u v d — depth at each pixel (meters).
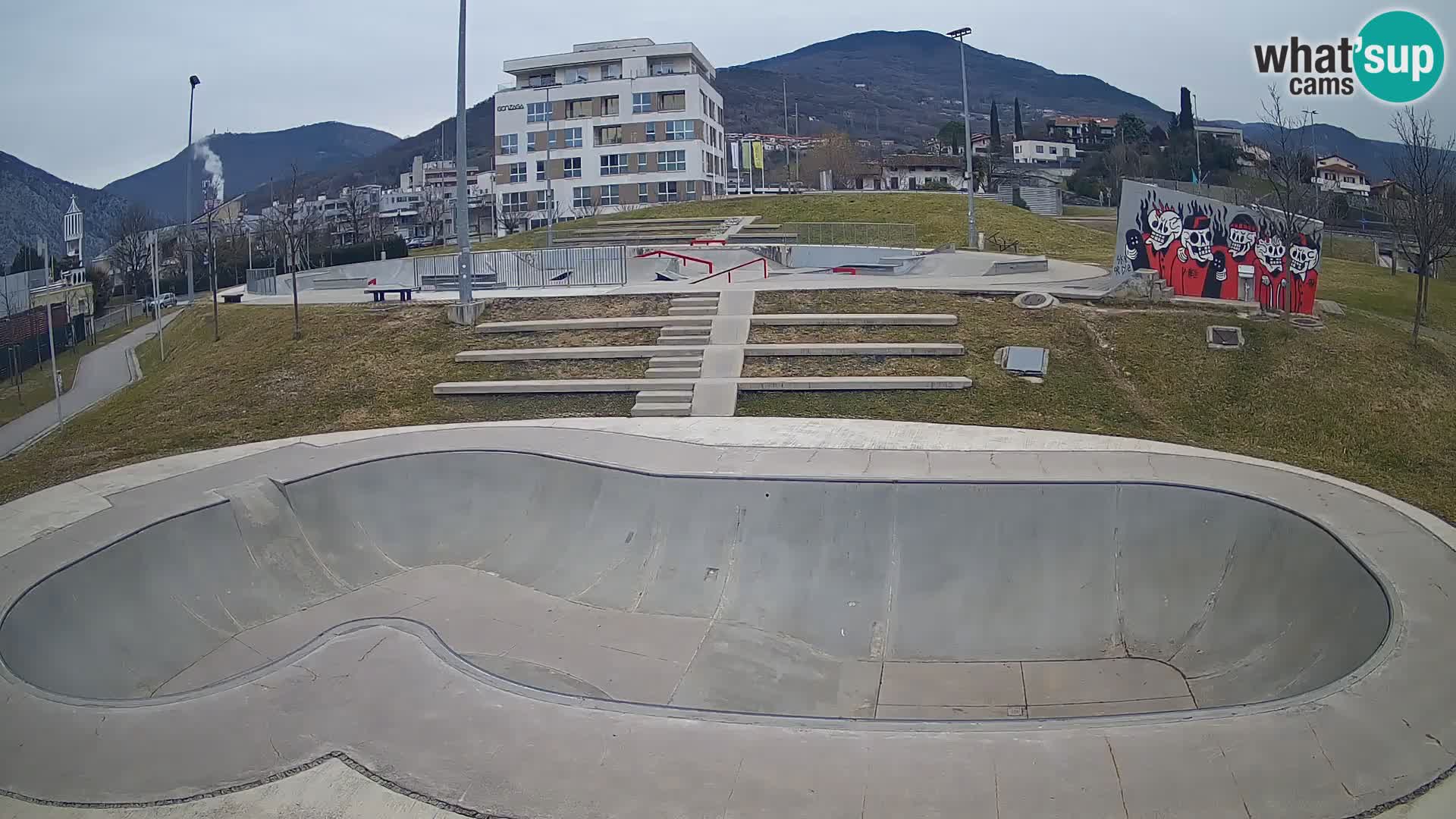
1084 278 30.20
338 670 10.98
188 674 13.66
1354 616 12.12
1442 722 9.42
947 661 13.62
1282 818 8.16
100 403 27.78
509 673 13.10
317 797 8.74
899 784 8.69
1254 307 25.50
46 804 8.80
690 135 63.66
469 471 18.23
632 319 26.39
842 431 19.89
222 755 9.47
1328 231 53.50
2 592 12.88
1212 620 13.71
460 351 26.00
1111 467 16.23
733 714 9.93
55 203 129.12
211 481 17.33
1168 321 24.84
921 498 15.32
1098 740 9.30
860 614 14.42
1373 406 21.27
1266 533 14.30
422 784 8.87
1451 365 23.69
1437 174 30.80
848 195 54.94
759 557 15.31
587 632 14.34
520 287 33.62
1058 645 13.80
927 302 26.94
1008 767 8.90
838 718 9.83
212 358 27.67
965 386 22.00
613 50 65.62
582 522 16.83
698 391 22.34
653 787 8.73
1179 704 12.23
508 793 8.70
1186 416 21.08
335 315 29.38
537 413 22.47
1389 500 15.35
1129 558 14.67
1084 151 127.38
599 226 52.03
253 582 15.72
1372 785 8.54
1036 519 15.05
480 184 101.38
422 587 16.12
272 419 22.89
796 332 25.41
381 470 18.08
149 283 66.88
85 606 13.64
